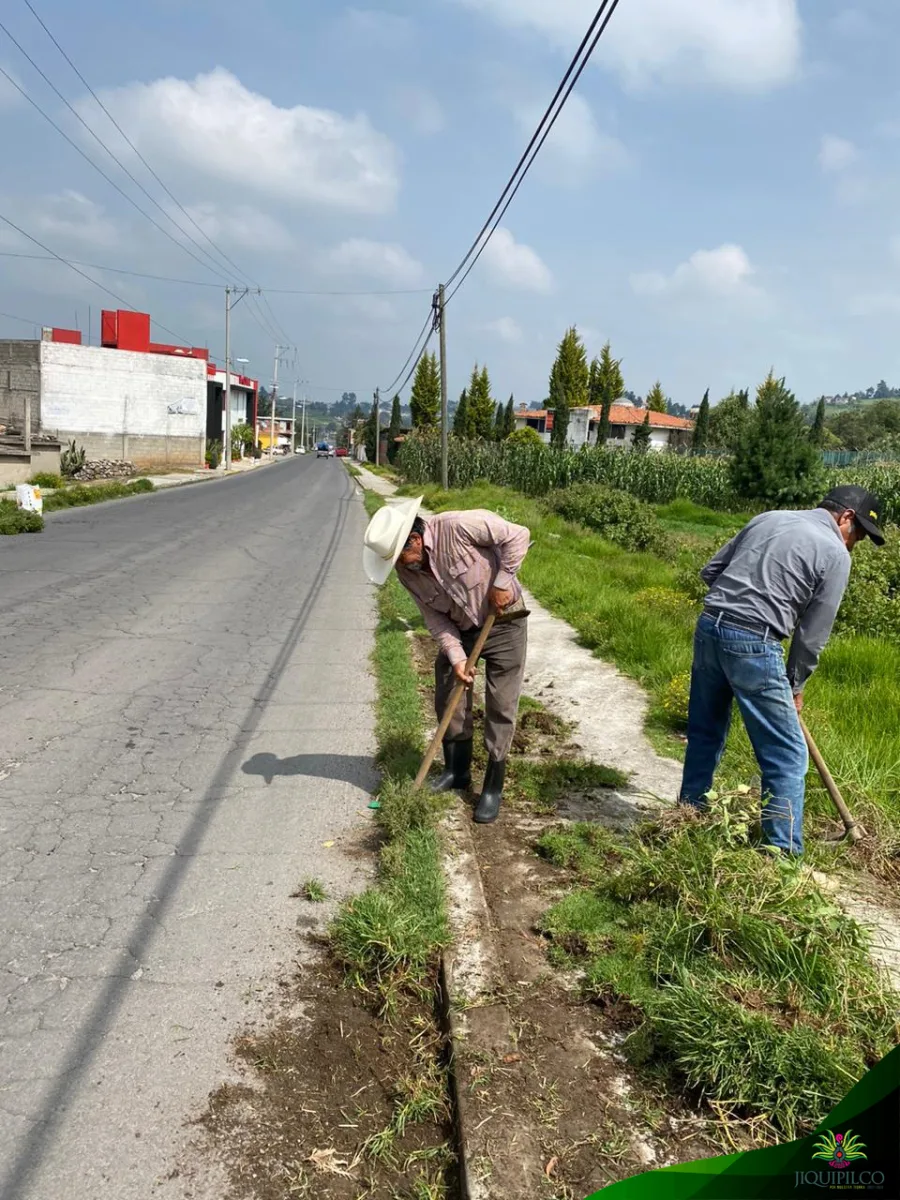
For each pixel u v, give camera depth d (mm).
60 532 13836
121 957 2742
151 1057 2318
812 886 2811
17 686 5566
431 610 3789
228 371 42844
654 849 3195
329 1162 2033
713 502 26219
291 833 3664
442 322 26359
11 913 2951
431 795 3826
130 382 36156
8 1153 1979
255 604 8977
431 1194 1957
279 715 5297
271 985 2656
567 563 11695
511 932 2951
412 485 33094
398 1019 2557
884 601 7840
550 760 4629
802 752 3258
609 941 2861
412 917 2885
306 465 62094
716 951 2652
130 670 6125
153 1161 1991
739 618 3230
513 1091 2211
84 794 3971
